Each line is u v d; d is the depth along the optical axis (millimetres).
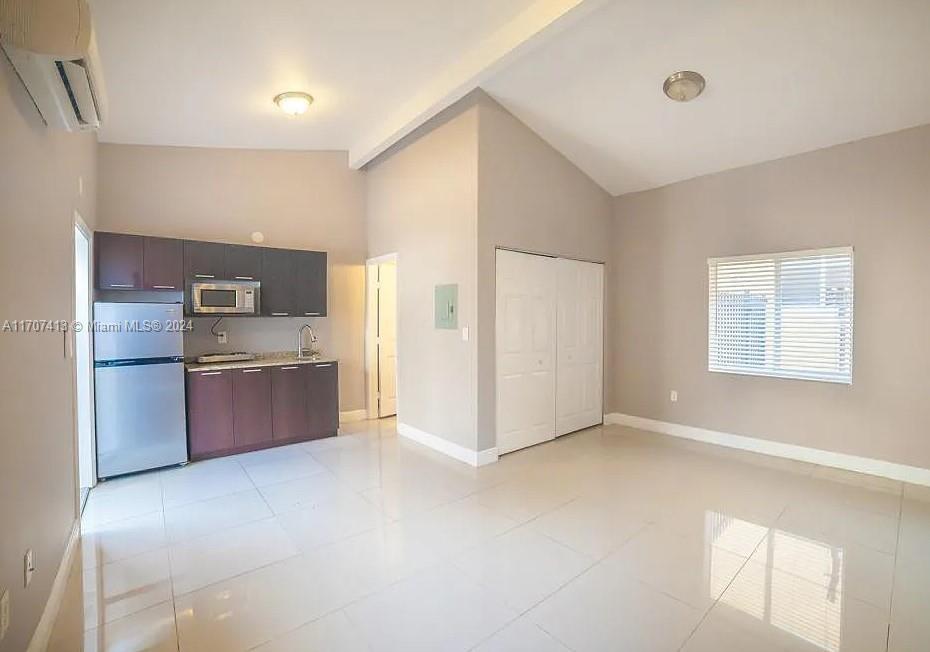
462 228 4195
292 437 4758
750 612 2115
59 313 2406
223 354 4781
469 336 4148
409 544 2729
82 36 1611
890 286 3725
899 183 3674
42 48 1559
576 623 2043
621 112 4031
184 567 2484
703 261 4805
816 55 3090
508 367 4379
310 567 2486
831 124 3738
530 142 4449
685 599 2209
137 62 3035
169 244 4164
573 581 2355
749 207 4477
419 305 4766
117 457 3773
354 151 5250
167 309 4008
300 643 1922
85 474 3578
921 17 2707
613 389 5625
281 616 2090
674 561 2539
